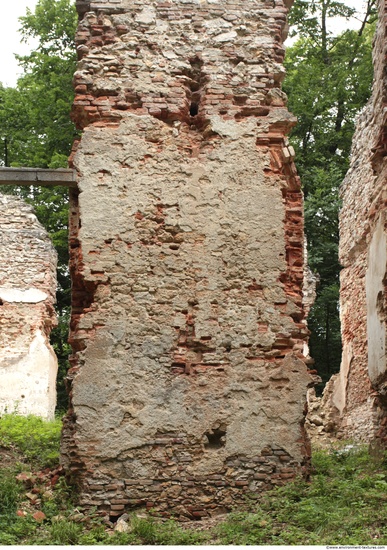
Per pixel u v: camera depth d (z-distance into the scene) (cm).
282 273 935
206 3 1005
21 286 1723
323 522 777
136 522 809
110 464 868
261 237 942
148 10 997
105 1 995
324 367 2298
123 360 895
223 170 955
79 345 905
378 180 1186
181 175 949
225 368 903
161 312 912
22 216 1767
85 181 936
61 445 897
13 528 795
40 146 2528
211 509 861
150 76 976
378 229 1187
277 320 923
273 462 884
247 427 889
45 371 1692
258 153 963
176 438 879
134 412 881
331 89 2486
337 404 1537
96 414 878
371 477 914
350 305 1500
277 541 741
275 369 909
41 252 1752
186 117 976
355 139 1537
